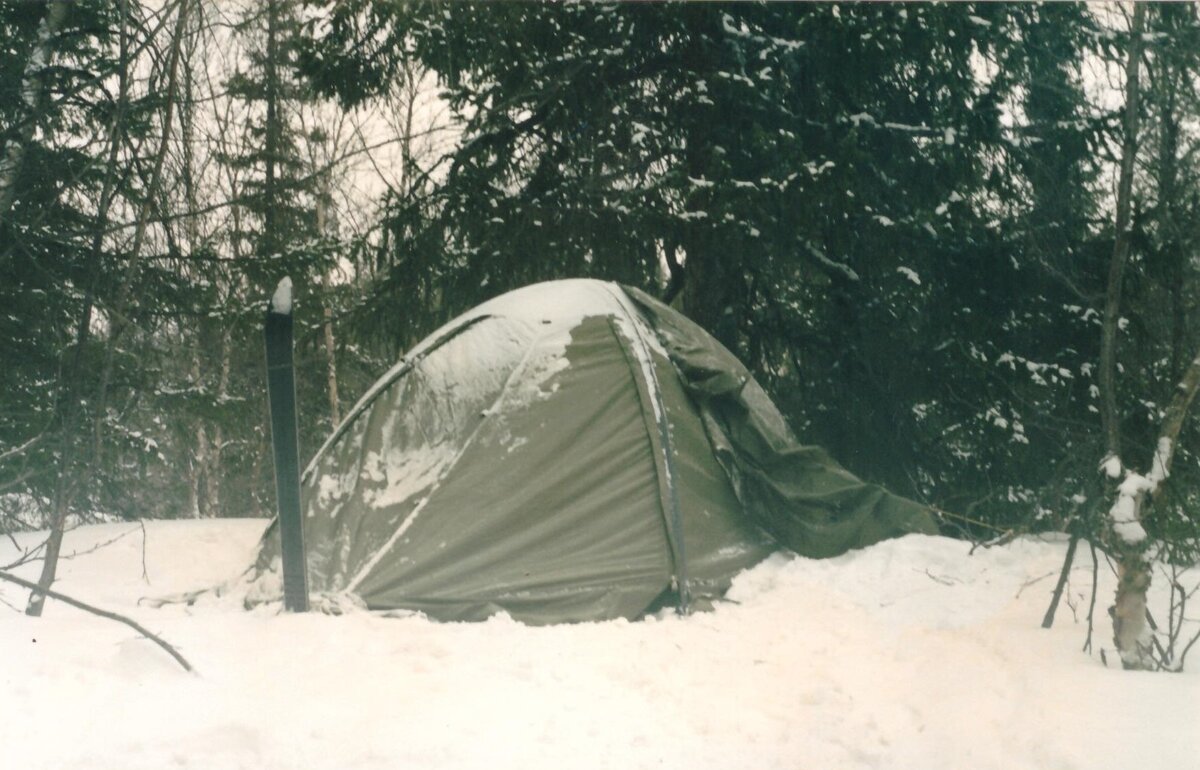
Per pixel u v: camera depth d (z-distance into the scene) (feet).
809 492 26.14
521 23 37.58
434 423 24.90
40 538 30.78
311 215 40.27
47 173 28.89
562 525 23.79
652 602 23.86
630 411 25.16
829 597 23.45
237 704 14.93
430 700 15.48
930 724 14.58
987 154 38.70
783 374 47.06
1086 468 24.02
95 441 22.85
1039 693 15.30
